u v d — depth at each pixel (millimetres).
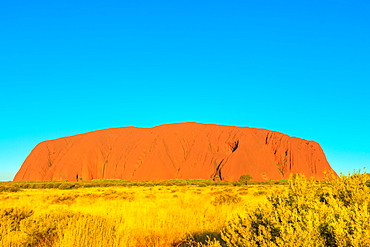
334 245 4223
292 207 5086
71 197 25203
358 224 4078
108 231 7941
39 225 8148
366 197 5195
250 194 25047
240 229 4852
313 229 4242
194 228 9008
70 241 6965
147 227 9258
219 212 11539
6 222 8977
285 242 4227
